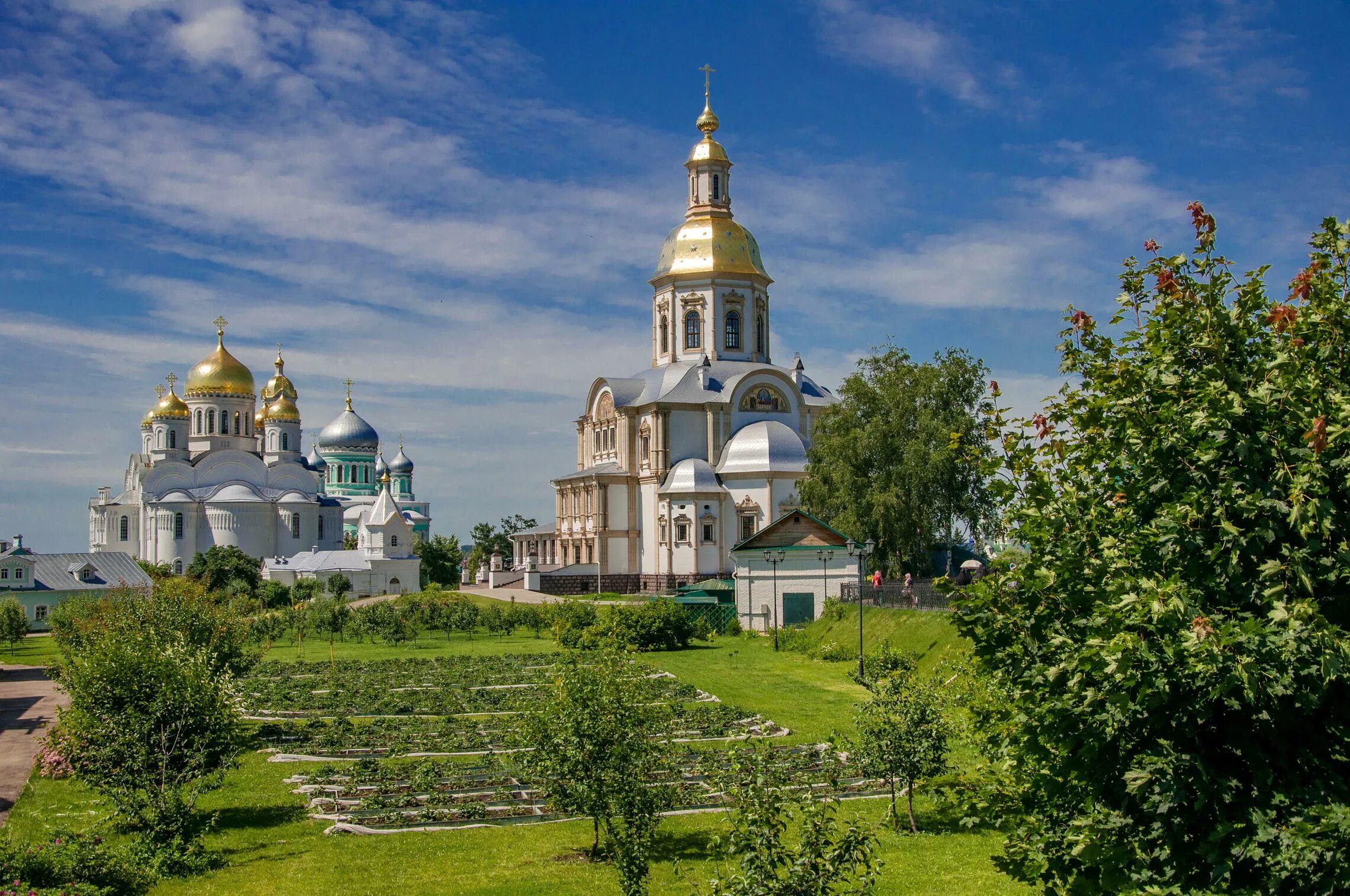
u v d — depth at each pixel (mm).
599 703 26688
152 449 165250
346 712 49875
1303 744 14445
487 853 27594
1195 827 14633
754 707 48000
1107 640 14180
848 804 31141
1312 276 15531
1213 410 14891
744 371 126938
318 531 165375
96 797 33938
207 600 56938
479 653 75375
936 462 78562
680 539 114188
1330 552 14203
